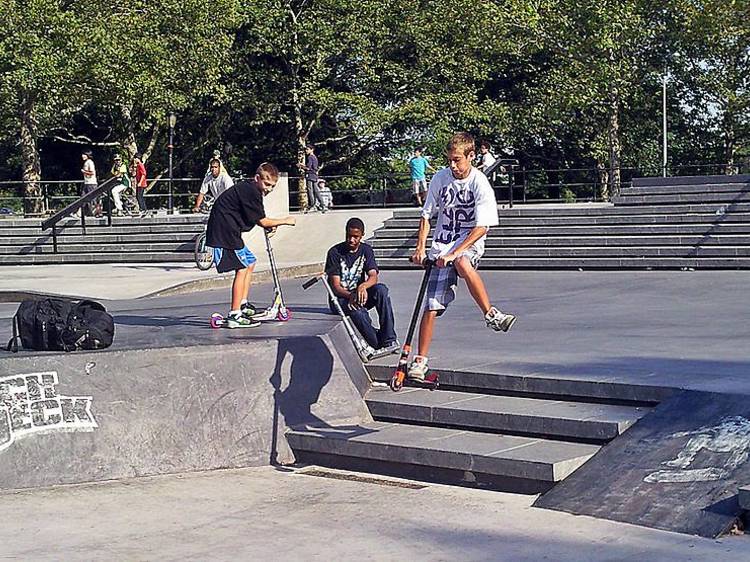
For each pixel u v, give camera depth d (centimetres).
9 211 3231
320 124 3912
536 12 3341
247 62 3697
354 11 3525
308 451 783
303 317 982
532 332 1029
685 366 794
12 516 650
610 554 530
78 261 2212
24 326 787
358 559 545
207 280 1630
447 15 3497
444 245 721
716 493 577
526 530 582
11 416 723
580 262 1770
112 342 812
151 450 759
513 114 3738
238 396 795
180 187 4038
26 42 2720
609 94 3366
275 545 576
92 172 2583
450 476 705
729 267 1648
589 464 650
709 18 3241
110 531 614
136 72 2906
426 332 743
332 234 2152
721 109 3684
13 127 3503
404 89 3712
